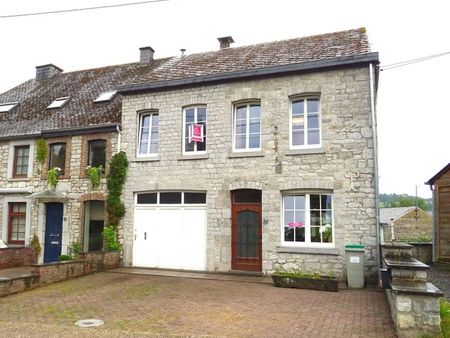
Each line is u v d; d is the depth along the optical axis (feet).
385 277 29.89
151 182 44.86
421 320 19.42
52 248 49.52
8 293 30.76
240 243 40.98
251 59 45.70
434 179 57.41
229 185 41.39
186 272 40.98
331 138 38.17
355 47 40.52
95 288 33.30
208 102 43.47
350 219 36.65
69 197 48.75
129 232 45.19
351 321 23.18
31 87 67.92
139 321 23.26
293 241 38.99
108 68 65.72
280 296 30.07
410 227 124.36
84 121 50.52
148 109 46.39
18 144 52.75
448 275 45.34
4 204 52.37
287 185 39.04
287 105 40.24
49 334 20.75
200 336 20.29
